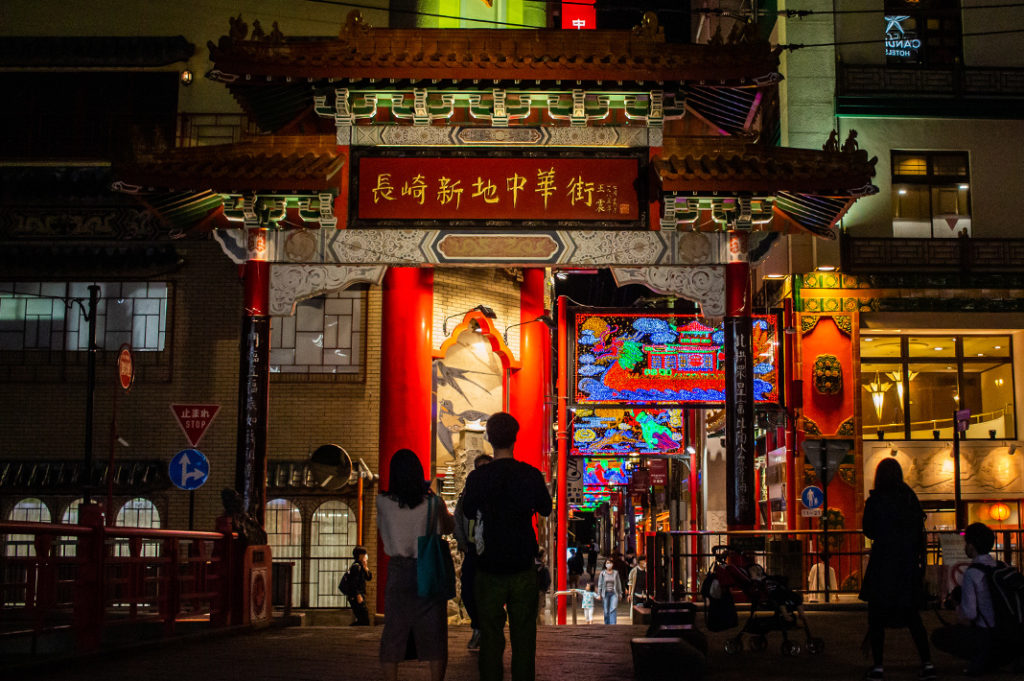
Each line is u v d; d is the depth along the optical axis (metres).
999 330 26.17
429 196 19.12
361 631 16.56
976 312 25.92
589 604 27.47
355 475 22.69
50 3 25.08
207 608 19.12
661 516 38.47
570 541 45.22
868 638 10.22
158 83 24.86
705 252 19.14
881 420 26.20
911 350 26.50
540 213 19.11
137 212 24.03
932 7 27.12
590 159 19.23
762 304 28.25
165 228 24.00
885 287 25.95
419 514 8.77
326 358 23.83
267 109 20.12
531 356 25.66
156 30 25.00
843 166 18.53
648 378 25.67
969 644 10.51
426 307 23.34
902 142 26.58
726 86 19.03
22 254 23.50
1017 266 26.00
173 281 23.88
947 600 14.65
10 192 23.92
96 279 23.94
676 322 25.78
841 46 26.88
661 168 18.45
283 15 25.00
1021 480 26.03
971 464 26.12
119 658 12.47
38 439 23.55
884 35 26.98
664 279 19.11
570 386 25.67
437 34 19.11
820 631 15.06
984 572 10.34
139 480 23.00
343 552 23.03
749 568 12.87
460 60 18.30
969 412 22.20
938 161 26.69
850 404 25.69
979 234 26.44
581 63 18.39
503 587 7.98
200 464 16.91
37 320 23.92
